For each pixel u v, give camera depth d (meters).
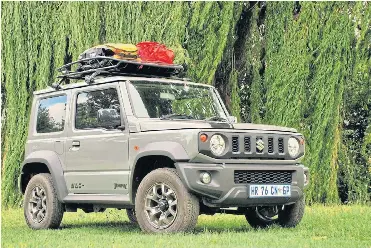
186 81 10.65
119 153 9.64
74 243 8.28
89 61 10.59
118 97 9.88
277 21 18.69
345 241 8.28
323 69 18.19
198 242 7.91
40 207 11.10
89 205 10.73
